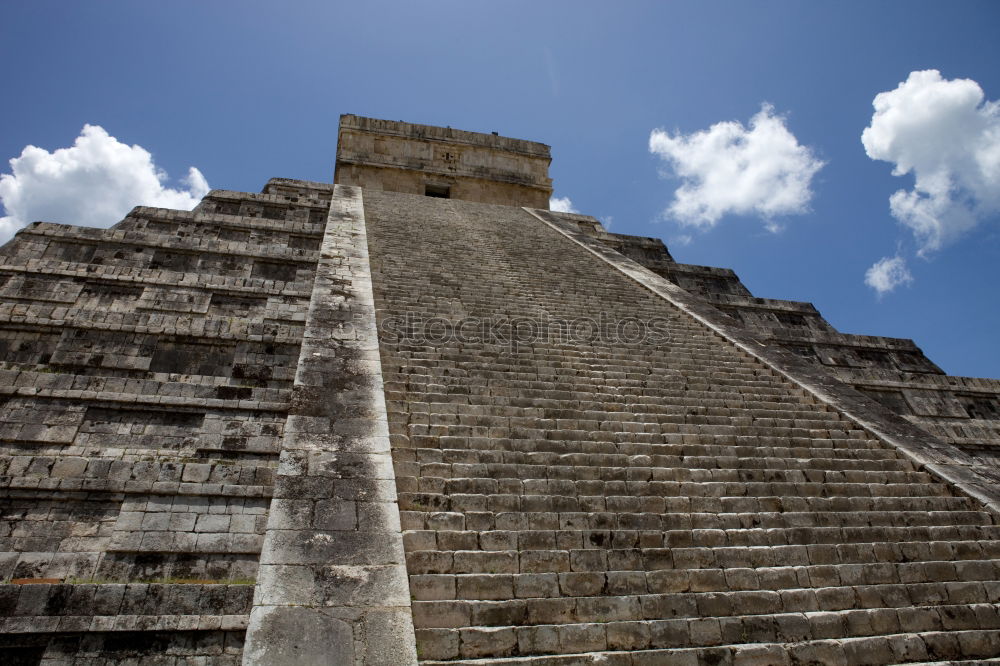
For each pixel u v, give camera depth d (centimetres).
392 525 536
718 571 568
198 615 683
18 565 747
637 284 1561
